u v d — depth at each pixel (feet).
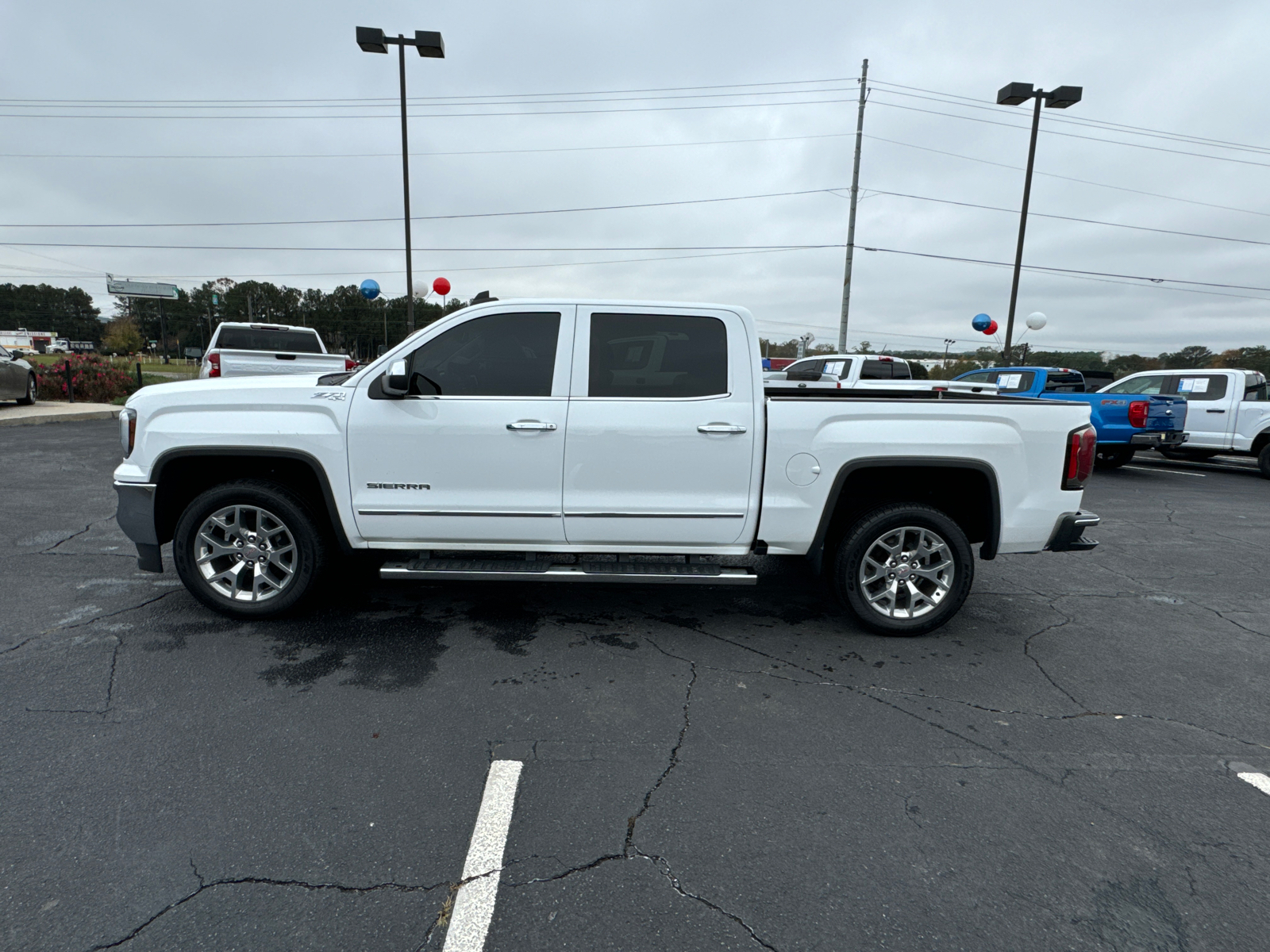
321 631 13.15
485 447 12.67
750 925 6.54
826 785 8.77
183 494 13.91
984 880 7.20
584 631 13.53
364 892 6.82
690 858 7.41
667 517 13.03
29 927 6.28
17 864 7.04
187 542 13.02
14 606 13.96
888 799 8.52
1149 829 8.07
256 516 13.29
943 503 14.60
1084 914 6.75
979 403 13.08
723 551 13.46
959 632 14.16
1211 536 24.00
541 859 7.35
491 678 11.44
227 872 7.04
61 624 13.10
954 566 13.42
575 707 10.60
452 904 6.72
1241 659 13.15
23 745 9.13
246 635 12.83
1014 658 12.90
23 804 7.95
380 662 11.89
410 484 12.80
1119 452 41.24
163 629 13.00
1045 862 7.49
